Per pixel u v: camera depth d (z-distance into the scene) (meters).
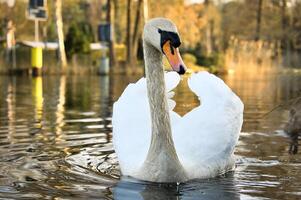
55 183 6.19
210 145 6.87
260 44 45.25
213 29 57.81
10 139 9.10
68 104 15.57
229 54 44.22
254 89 22.62
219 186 6.15
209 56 43.19
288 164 7.38
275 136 9.71
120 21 56.78
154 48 6.38
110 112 13.36
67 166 7.11
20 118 12.04
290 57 47.53
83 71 36.59
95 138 9.26
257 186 6.18
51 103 15.87
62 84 25.16
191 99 16.58
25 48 37.94
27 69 34.69
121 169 6.69
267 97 18.41
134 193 5.81
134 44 43.00
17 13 54.56
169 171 6.21
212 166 6.65
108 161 7.45
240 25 59.62
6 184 6.14
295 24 55.59
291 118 10.29
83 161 7.44
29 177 6.49
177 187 6.09
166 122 6.30
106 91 20.86
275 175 6.73
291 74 38.97
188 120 7.34
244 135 9.80
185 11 54.44
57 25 38.34
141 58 44.66
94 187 6.03
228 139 6.98
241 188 6.08
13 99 17.17
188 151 6.81
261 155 8.02
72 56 40.19
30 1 37.81
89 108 14.41
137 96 7.73
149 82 6.39
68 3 61.78
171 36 5.98
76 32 41.47
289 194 5.82
